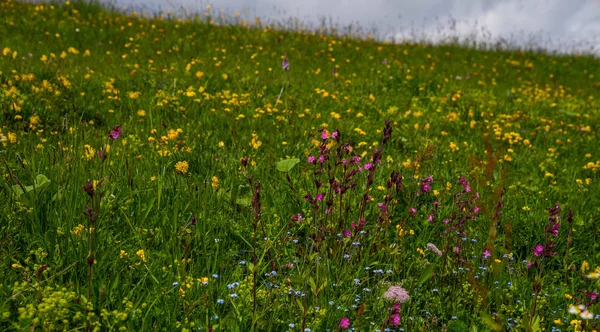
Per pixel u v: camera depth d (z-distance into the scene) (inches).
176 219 133.6
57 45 392.5
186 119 240.2
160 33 496.1
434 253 143.3
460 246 136.4
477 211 135.9
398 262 132.1
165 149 184.4
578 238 167.3
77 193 135.3
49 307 85.7
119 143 186.7
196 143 203.2
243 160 125.6
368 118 287.6
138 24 534.0
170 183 158.1
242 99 281.4
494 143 271.9
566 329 115.9
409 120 296.5
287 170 172.6
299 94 312.3
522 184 210.5
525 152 261.4
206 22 589.6
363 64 464.1
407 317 112.3
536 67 608.4
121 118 239.3
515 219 169.3
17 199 133.0
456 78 434.6
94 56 367.6
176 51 418.0
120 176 155.9
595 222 166.6
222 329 99.6
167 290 108.8
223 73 330.3
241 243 140.3
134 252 123.3
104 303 102.3
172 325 99.8
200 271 122.3
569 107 396.2
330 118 268.1
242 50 462.6
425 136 267.0
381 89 368.8
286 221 147.4
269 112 260.4
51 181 141.2
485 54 638.5
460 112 332.8
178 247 122.2
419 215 163.0
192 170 179.5
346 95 332.2
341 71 424.5
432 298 123.4
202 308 104.0
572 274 143.8
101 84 281.7
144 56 392.2
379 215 142.9
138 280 117.2
